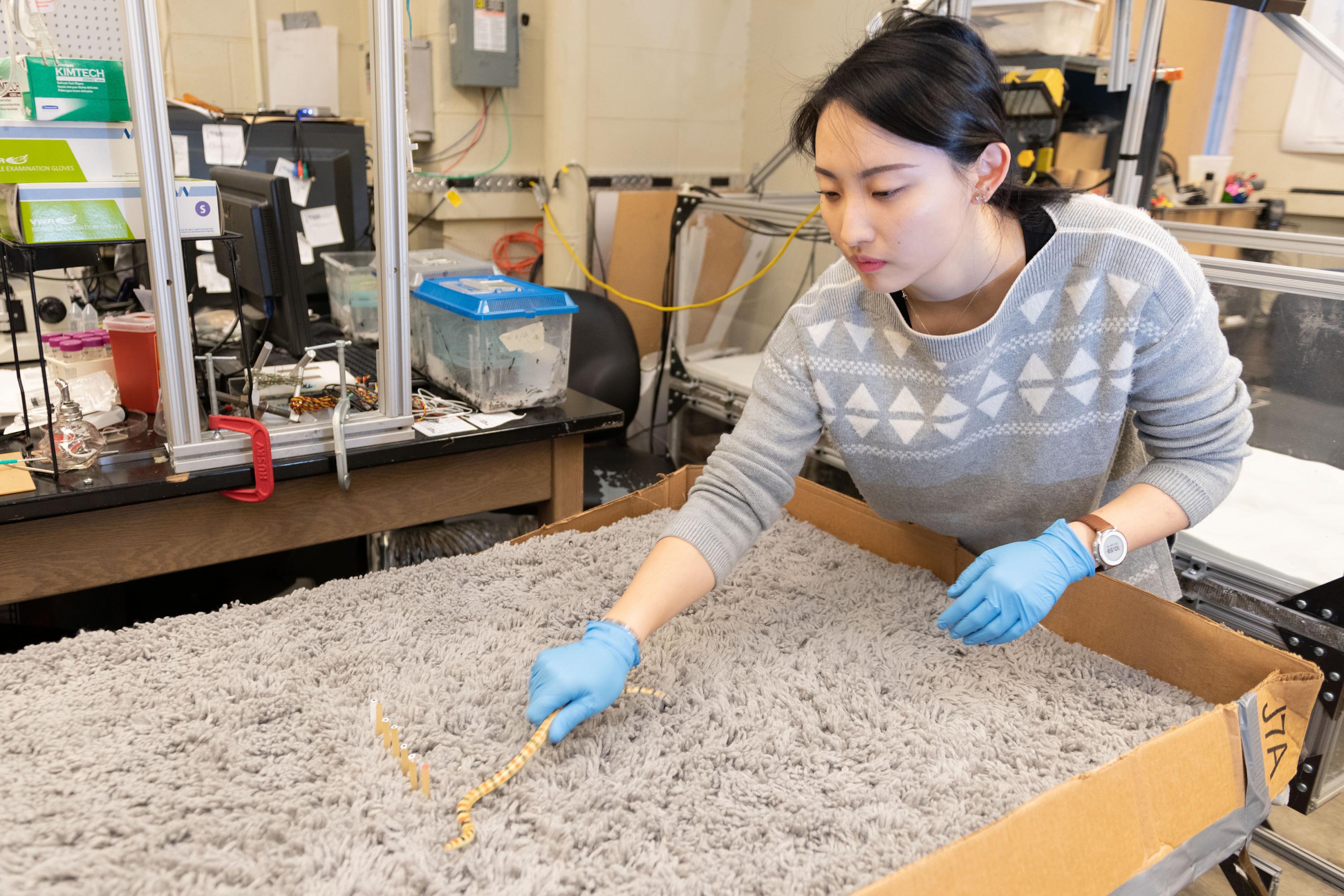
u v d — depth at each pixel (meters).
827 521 1.37
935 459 1.03
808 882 0.67
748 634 1.05
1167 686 0.97
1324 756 1.24
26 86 1.27
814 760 0.83
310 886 0.64
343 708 0.86
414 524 1.61
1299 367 1.69
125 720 0.83
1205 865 0.81
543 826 0.72
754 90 3.52
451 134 3.01
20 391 1.35
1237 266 1.66
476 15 2.83
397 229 1.36
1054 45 2.50
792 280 2.83
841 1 3.05
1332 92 3.25
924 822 0.74
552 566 1.18
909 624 1.08
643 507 1.38
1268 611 1.44
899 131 0.76
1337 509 1.65
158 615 1.81
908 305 0.98
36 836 0.68
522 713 0.86
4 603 1.26
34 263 1.25
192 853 0.67
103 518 1.30
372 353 1.90
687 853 0.70
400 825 0.71
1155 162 2.43
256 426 1.32
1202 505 0.97
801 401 1.02
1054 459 1.01
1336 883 1.50
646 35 3.25
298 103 2.88
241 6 2.74
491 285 1.73
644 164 3.38
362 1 2.93
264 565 1.91
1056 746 0.85
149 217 1.17
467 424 1.59
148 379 1.46
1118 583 1.03
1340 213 3.29
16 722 0.81
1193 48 3.54
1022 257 0.93
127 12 1.06
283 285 1.44
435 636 1.00
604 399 2.51
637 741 0.85
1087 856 0.69
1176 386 0.95
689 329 2.93
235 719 0.83
